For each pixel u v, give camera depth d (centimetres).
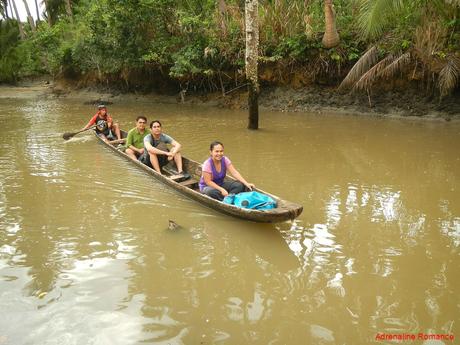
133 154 764
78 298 340
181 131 1064
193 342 290
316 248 426
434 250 417
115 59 1802
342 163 739
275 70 1444
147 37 1697
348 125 1091
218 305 333
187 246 432
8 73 2808
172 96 1786
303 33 1326
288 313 322
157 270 386
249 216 467
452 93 1123
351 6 1290
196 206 539
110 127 977
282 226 479
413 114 1170
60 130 1124
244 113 1380
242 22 1430
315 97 1366
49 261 401
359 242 437
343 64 1305
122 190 602
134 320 314
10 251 421
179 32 1627
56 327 305
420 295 342
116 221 494
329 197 571
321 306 330
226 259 406
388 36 1154
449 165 715
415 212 515
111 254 415
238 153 821
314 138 944
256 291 353
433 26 1072
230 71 1552
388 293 346
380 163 736
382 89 1245
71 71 2302
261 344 289
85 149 871
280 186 620
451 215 504
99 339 293
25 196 582
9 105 1814
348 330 302
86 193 591
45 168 722
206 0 1600
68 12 2567
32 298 340
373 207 533
